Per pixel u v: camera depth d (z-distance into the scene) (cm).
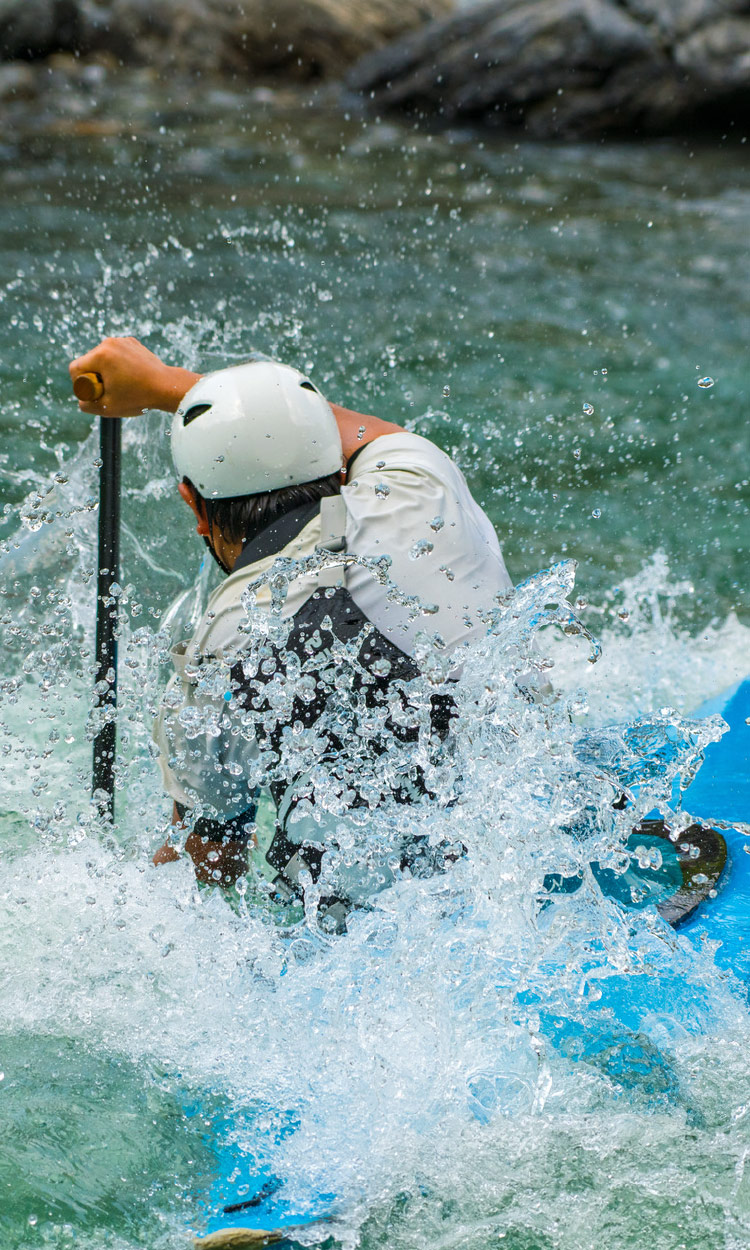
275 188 2747
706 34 3541
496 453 1412
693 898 625
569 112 3525
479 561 583
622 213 2608
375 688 554
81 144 3100
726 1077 533
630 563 1159
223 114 3594
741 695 866
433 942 567
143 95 3775
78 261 2100
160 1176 499
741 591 1108
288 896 600
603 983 570
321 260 2191
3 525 1130
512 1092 529
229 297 1953
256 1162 506
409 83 3688
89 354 696
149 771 714
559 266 2200
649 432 1474
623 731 688
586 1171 498
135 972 596
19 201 2498
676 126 3541
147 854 640
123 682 781
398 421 1493
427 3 4419
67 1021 573
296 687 557
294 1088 540
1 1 3928
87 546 866
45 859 662
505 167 3081
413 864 579
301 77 4103
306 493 584
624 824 586
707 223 2528
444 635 558
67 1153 509
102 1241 471
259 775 581
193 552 922
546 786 595
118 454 715
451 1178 497
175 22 4084
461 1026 550
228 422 579
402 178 2916
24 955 603
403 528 573
